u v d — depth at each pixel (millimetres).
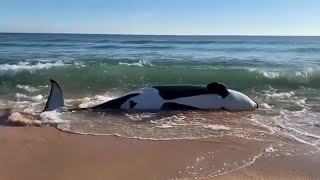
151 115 8688
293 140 6691
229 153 5938
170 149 6141
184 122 8055
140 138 6777
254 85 13984
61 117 8297
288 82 14367
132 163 5480
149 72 15203
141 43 57594
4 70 14594
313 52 34969
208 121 8156
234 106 9242
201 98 9289
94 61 19953
